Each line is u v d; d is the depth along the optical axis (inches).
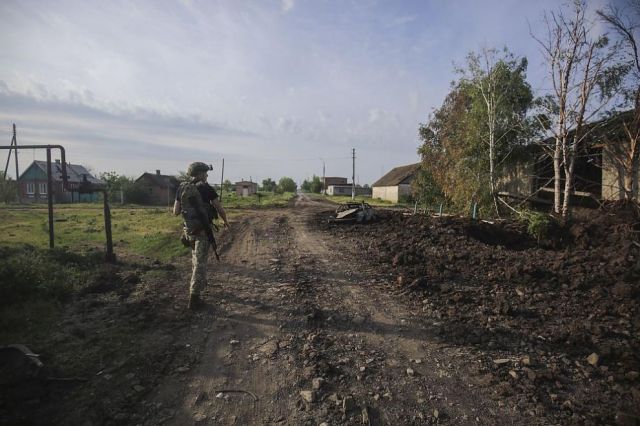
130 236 437.4
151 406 115.9
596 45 465.4
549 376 135.0
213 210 205.8
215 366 141.6
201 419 111.3
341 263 312.5
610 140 510.0
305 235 489.1
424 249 369.1
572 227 402.0
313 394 124.4
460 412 117.0
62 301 194.4
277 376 135.9
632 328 181.3
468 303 214.2
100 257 291.1
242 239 435.8
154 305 197.2
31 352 131.6
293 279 258.4
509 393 126.5
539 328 180.7
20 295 185.3
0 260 211.2
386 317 192.7
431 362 148.0
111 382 125.9
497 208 640.4
